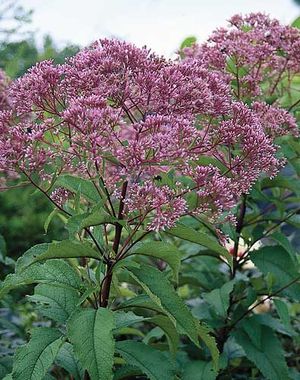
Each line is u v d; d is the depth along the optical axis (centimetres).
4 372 121
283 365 129
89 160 94
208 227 129
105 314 92
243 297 139
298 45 133
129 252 100
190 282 147
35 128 99
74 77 99
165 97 97
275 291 136
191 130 94
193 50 146
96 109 92
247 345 131
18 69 217
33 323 167
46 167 103
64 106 102
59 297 106
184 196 107
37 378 92
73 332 90
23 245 212
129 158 91
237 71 132
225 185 98
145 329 169
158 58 103
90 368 87
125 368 109
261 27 140
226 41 131
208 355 133
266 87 150
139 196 91
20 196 214
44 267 101
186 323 92
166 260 95
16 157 96
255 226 142
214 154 106
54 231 213
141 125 94
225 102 101
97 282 96
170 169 98
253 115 105
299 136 128
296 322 179
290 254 131
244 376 151
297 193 132
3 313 170
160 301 91
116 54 99
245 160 103
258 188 129
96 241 100
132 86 98
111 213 101
